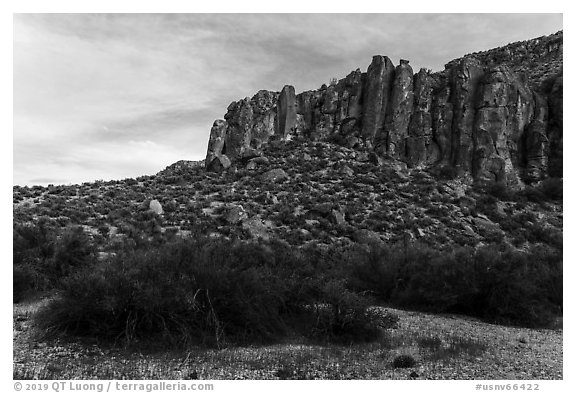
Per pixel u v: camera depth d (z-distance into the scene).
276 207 41.91
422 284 20.69
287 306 15.05
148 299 11.72
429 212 43.94
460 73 59.06
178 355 11.01
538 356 12.62
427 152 57.25
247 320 12.98
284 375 9.89
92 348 11.12
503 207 47.53
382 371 10.57
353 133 61.84
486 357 12.19
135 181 55.03
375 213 41.50
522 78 59.75
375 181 49.88
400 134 59.12
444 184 51.19
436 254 24.12
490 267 19.55
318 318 13.80
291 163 55.97
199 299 12.80
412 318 17.78
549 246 40.00
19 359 9.95
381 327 14.81
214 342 12.18
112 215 37.09
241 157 58.84
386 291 22.17
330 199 44.72
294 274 16.94
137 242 27.91
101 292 11.85
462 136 55.59
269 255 20.62
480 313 19.42
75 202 42.03
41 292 18.16
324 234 36.44
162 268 13.34
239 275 13.67
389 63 64.38
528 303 18.64
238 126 63.41
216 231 35.53
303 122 68.19
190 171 60.59
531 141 55.34
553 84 61.31
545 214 47.69
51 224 33.59
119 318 11.89
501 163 53.03
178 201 44.22
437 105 59.12
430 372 10.59
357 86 65.69
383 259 23.78
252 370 10.21
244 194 46.34
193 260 13.84
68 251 20.45
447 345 13.32
